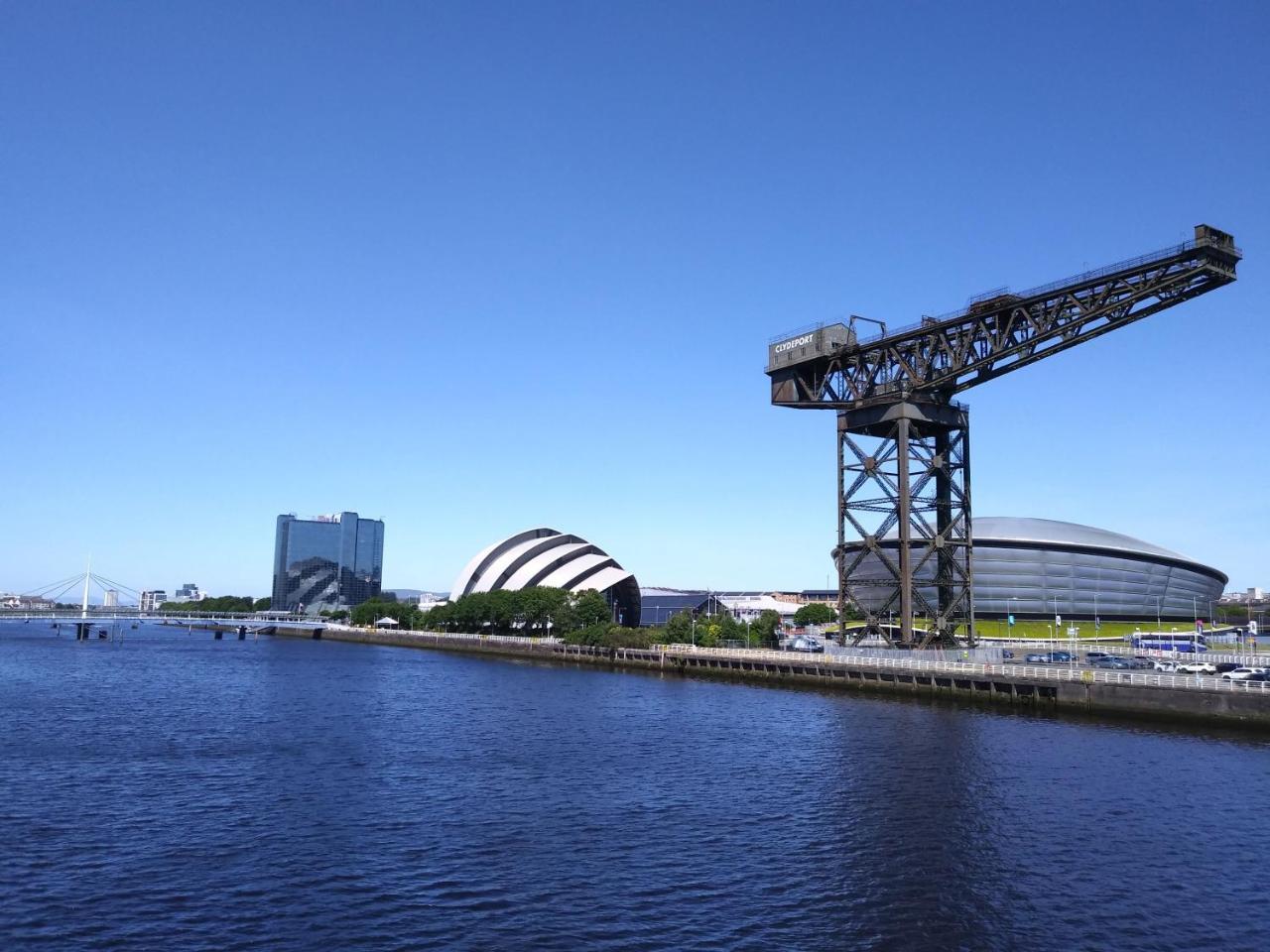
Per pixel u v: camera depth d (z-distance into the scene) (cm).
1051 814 5300
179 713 9931
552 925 3666
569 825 5112
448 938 3534
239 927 3647
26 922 3684
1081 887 4112
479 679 14400
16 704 10575
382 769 6731
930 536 11975
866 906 3878
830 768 6650
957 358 10825
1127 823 5103
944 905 3888
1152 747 7381
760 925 3672
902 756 7088
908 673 11106
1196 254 9006
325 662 18575
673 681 13925
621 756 7231
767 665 13462
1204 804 5509
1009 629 18750
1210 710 8306
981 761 6850
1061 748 7362
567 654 18988
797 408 12612
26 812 5388
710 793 5872
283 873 4303
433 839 4844
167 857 4544
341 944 3478
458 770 6688
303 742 7969
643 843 4769
